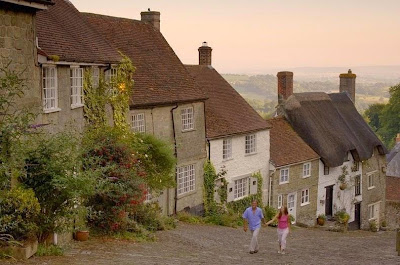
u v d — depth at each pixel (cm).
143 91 2798
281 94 4194
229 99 3631
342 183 4256
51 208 1417
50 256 1377
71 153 1462
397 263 1681
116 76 2450
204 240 2216
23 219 1327
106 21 3000
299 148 3909
